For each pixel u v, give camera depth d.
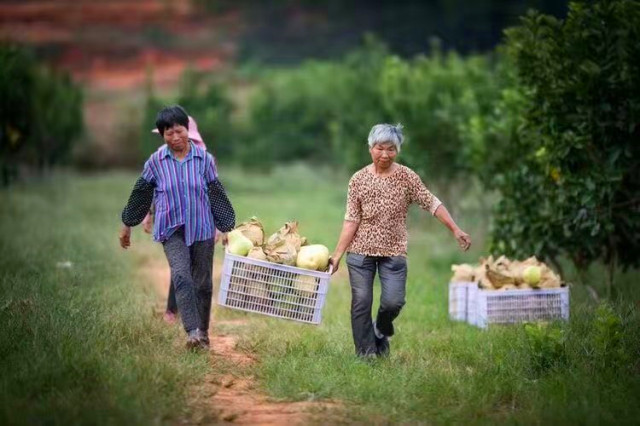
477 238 49.47
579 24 31.33
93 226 52.41
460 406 19.38
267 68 199.50
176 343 24.08
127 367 20.34
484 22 157.12
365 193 22.84
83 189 85.94
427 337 26.95
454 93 56.06
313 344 24.95
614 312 26.69
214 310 31.28
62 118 86.75
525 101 35.41
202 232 23.66
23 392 18.73
